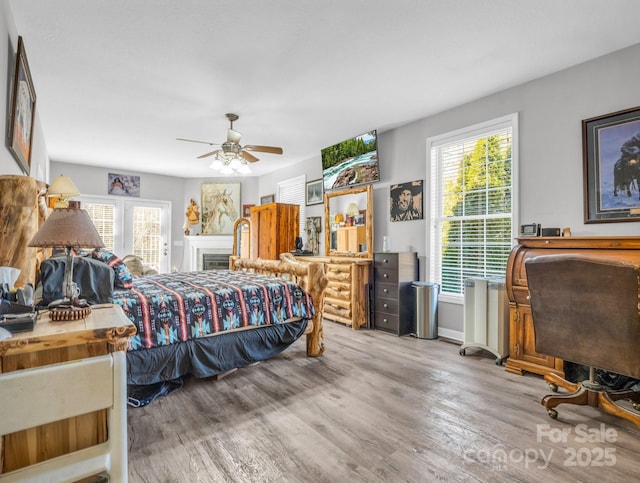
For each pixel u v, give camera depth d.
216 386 2.55
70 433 1.13
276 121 4.25
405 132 4.40
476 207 3.72
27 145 2.81
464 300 3.40
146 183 7.23
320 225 5.83
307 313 3.10
